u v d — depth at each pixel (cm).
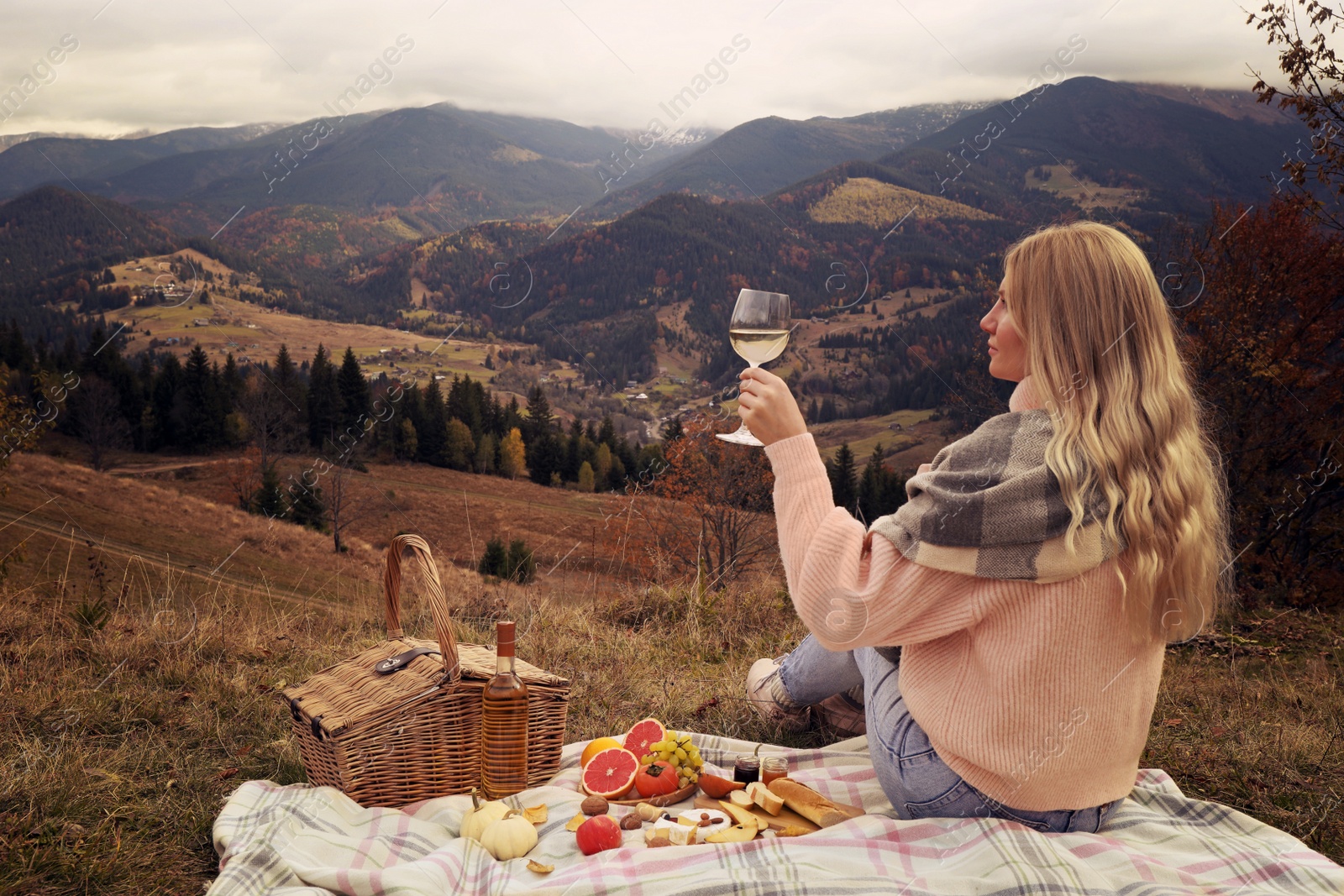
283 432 4912
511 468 5131
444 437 5166
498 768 195
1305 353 1105
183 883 171
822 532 142
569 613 447
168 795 209
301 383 5156
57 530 2727
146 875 173
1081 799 151
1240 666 390
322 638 391
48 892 164
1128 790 159
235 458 4881
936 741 151
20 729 247
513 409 5553
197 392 5322
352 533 3862
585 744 234
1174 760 245
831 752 218
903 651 157
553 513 4041
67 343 5334
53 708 264
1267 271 1073
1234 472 1100
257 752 240
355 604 468
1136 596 132
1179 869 151
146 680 302
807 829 171
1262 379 1096
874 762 175
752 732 251
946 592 138
